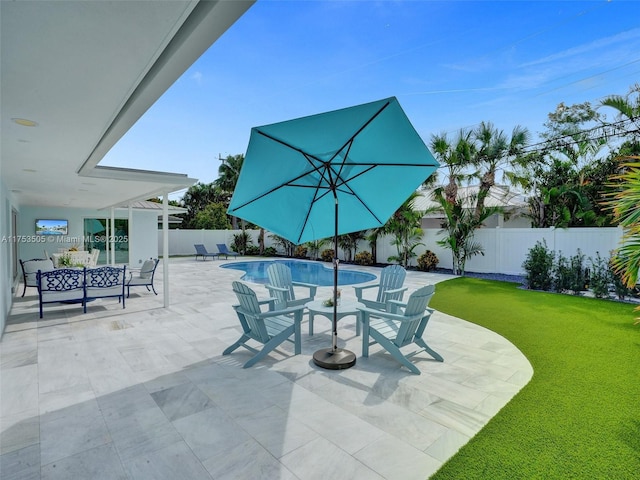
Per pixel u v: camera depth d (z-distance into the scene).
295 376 4.01
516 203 15.06
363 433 2.89
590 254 9.71
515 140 12.76
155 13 1.86
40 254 14.73
